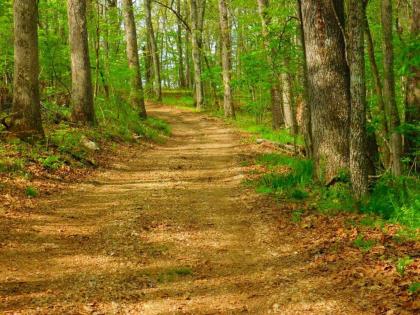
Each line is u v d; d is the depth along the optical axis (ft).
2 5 60.49
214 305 17.51
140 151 59.36
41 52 63.87
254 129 85.66
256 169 45.70
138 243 24.53
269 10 47.11
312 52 33.45
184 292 18.67
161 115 119.55
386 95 32.55
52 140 46.24
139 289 18.86
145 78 159.74
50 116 56.75
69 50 65.77
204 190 37.55
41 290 18.37
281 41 47.29
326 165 33.17
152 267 21.31
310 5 33.24
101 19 74.64
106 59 74.90
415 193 30.07
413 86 40.75
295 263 21.33
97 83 71.72
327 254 21.71
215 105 132.46
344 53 32.99
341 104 32.73
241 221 28.68
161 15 192.13
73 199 33.42
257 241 24.97
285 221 27.68
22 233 24.98
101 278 19.85
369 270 19.16
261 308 17.16
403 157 39.65
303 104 45.34
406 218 24.88
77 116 59.72
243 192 36.19
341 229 24.67
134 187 38.40
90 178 40.86
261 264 21.67
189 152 60.90
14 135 42.57
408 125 33.14
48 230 25.99
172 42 177.06
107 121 66.49
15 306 16.81
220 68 117.29
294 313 16.55
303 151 54.39
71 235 25.45
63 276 19.92
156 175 44.11
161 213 30.35
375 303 16.42
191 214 30.30
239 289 18.95
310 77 33.96
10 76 69.00
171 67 190.08
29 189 32.37
